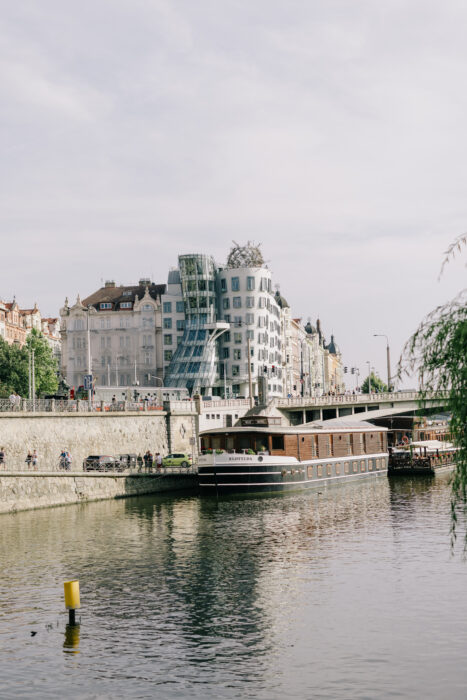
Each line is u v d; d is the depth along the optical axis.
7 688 22.53
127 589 33.25
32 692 22.22
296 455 71.19
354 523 49.97
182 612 29.67
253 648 25.53
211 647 25.72
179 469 73.00
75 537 45.84
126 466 69.75
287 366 197.50
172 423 86.50
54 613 29.78
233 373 153.88
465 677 22.69
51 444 66.62
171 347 153.62
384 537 44.22
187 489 72.81
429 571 35.16
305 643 25.91
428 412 20.91
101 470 66.12
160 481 69.94
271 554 40.09
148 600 31.45
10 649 25.75
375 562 37.44
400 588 32.34
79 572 36.59
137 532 47.50
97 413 72.88
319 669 23.59
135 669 23.86
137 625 28.12
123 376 154.00
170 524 50.72
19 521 52.28
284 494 67.75
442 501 61.09
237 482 66.25
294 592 32.25
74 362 155.00
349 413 122.88
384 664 23.86
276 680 22.81
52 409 67.38
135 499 65.06
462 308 20.19
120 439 76.69
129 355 154.12
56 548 42.41
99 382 154.25
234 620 28.56
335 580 34.06
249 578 34.88
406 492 68.88
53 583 34.44
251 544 43.00
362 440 82.81
